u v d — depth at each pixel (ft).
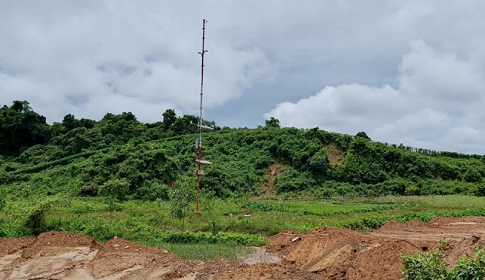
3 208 69.77
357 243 43.60
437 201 101.86
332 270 39.34
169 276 38.99
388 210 92.02
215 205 89.97
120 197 103.14
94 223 61.98
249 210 86.74
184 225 67.21
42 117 179.93
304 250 49.14
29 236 56.03
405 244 37.86
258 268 35.91
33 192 113.29
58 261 45.68
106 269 42.42
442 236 58.70
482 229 66.49
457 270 23.18
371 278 35.09
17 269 43.24
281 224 69.62
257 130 166.71
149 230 61.87
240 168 138.41
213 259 44.93
